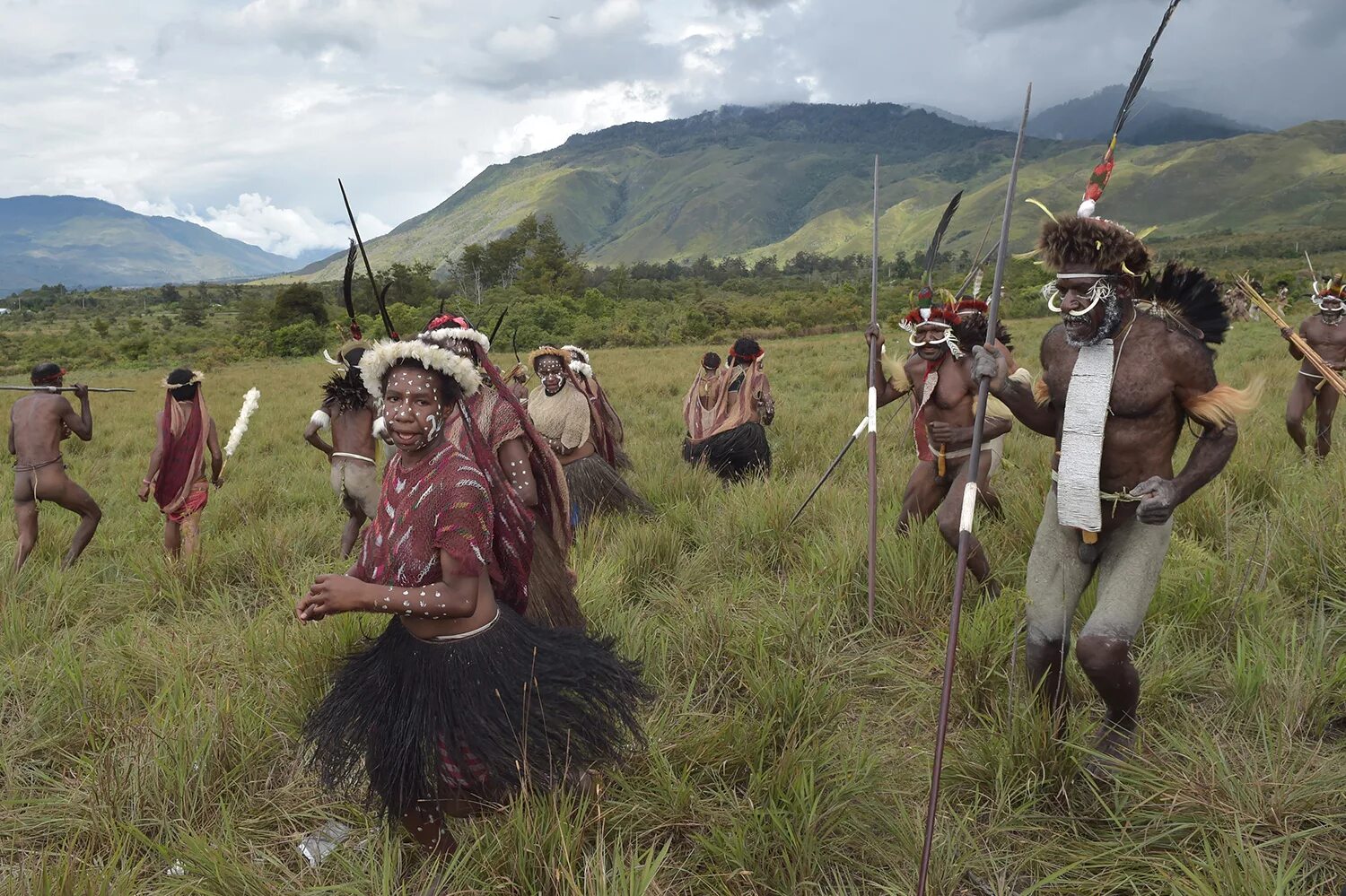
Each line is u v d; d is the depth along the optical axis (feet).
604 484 23.16
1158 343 10.98
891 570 17.26
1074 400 11.36
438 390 9.21
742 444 29.40
